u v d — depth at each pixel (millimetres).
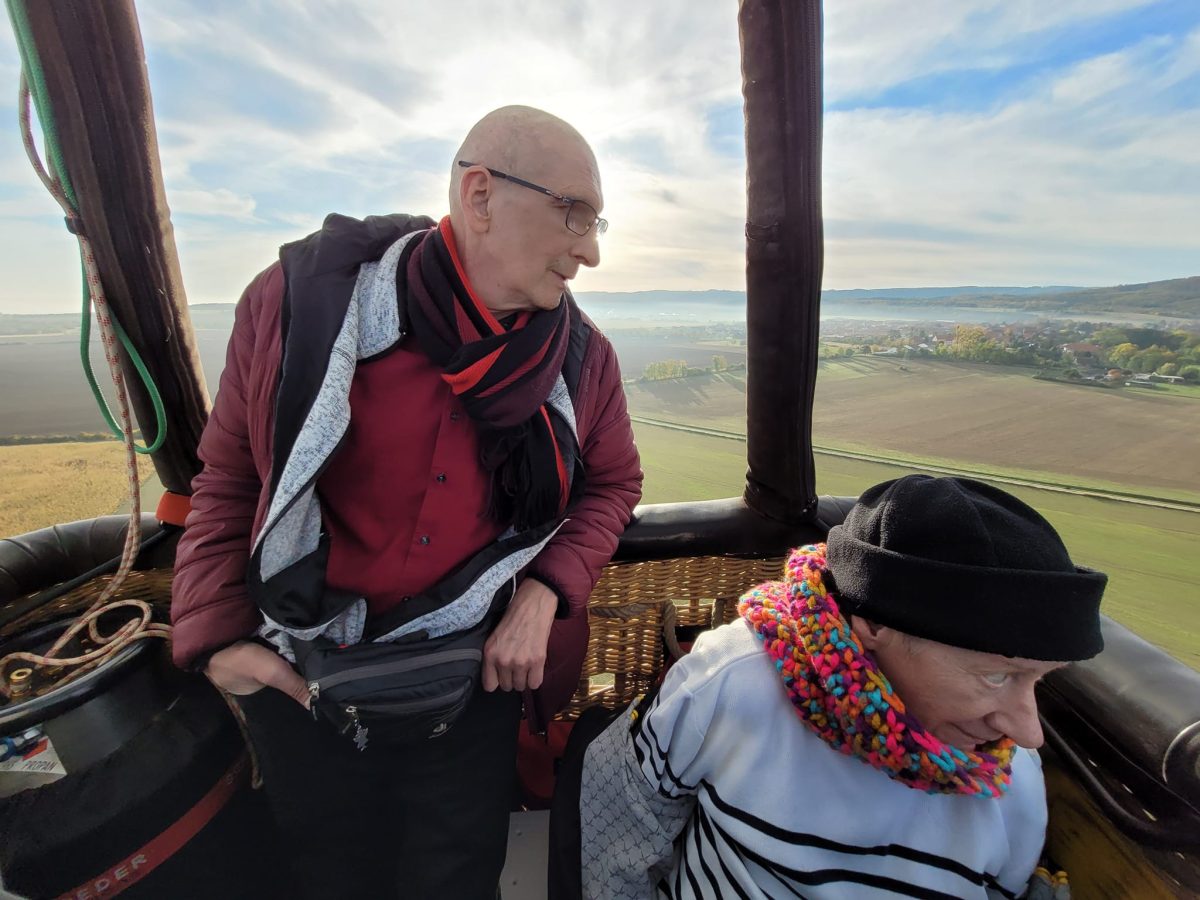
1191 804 673
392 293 847
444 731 898
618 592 1437
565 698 1229
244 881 1132
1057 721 877
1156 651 830
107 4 925
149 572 1265
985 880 775
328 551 910
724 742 782
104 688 938
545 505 969
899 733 660
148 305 1103
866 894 744
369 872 1127
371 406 871
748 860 797
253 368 841
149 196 1047
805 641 714
